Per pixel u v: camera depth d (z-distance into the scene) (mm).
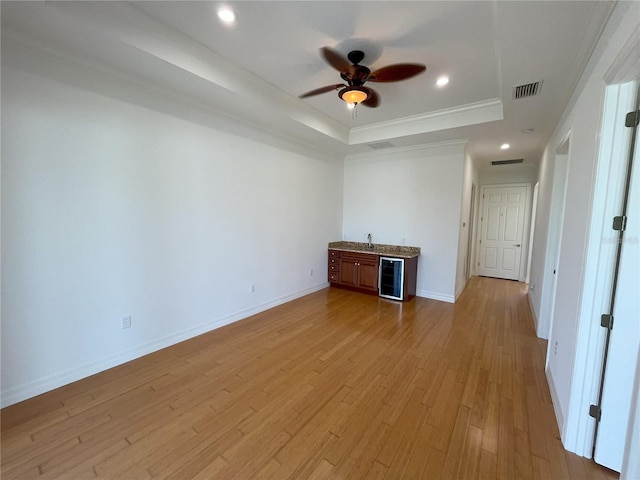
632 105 1479
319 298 4785
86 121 2312
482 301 4715
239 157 3615
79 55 2168
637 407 1025
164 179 2869
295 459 1654
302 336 3311
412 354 2910
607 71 1471
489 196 6676
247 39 2316
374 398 2213
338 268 5328
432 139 4375
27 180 2051
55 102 2145
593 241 1615
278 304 4410
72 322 2330
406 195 5031
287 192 4414
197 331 3285
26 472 1549
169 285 2988
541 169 4562
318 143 4668
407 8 1920
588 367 1656
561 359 2092
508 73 2445
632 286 1498
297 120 3615
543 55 2141
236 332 3396
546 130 3752
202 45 2416
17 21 1797
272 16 2029
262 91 3092
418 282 5016
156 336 2910
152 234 2811
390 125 4297
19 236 2037
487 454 1702
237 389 2307
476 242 6773
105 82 2402
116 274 2572
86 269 2383
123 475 1540
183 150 3012
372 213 5441
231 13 2008
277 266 4344
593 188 1608
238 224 3676
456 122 3736
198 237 3221
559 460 1668
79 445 1730
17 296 2051
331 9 1946
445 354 2918
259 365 2674
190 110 3045
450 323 3738
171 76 2490
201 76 2492
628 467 1054
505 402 2174
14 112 1969
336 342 3164
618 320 1538
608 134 1544
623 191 1534
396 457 1677
